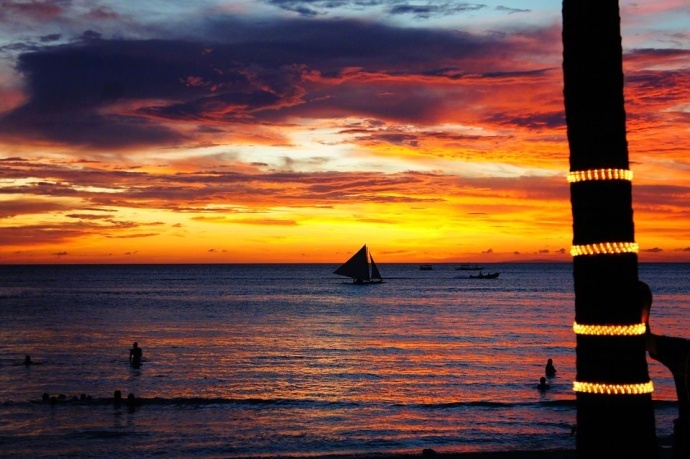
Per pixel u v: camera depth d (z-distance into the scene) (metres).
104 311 90.38
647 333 6.17
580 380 5.23
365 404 28.72
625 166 5.20
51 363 42.50
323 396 30.91
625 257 5.13
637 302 5.17
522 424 24.52
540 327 67.75
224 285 188.62
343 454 19.61
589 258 5.16
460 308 96.44
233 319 77.56
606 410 5.08
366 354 47.38
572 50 5.30
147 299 120.69
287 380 36.00
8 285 190.75
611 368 5.09
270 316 82.38
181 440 22.31
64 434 23.05
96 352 48.19
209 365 41.78
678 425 6.13
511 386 34.00
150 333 61.81
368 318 79.06
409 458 18.78
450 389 33.16
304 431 23.67
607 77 5.20
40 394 31.72
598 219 5.14
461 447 21.08
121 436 22.83
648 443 5.10
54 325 69.81
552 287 167.25
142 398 29.17
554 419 25.39
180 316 82.00
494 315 83.50
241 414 26.53
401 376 37.38
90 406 27.84
